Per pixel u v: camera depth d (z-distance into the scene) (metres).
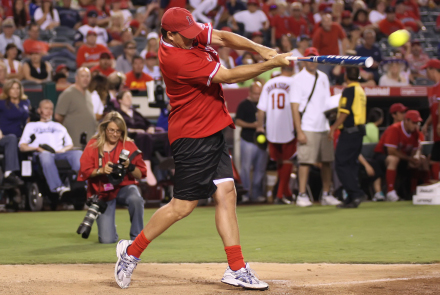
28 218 28.75
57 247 19.41
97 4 57.53
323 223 25.31
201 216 28.94
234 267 12.98
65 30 53.75
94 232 23.39
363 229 23.17
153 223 13.18
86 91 34.69
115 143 20.67
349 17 57.66
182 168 13.14
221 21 58.16
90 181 20.50
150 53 44.09
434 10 70.19
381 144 36.97
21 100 33.69
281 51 49.81
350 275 14.09
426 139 41.66
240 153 36.97
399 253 17.34
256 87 36.53
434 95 34.44
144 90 38.12
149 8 57.69
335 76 47.81
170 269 15.27
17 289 12.50
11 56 42.94
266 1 63.75
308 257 16.88
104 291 12.41
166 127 36.03
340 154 31.20
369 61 11.48
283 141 34.72
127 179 20.62
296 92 32.56
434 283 12.91
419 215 27.70
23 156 32.72
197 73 12.52
